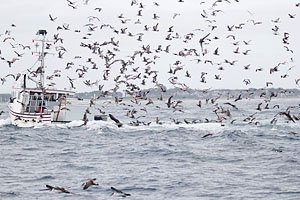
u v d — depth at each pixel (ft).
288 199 94.38
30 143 176.86
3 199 94.07
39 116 216.74
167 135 196.95
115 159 141.90
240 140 181.27
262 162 135.54
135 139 187.11
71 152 155.63
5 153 153.58
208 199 94.99
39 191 100.12
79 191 100.53
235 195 97.60
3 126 219.61
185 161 138.51
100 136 194.18
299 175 116.06
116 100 170.71
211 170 123.75
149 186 104.99
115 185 106.01
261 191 100.58
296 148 163.22
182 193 99.55
